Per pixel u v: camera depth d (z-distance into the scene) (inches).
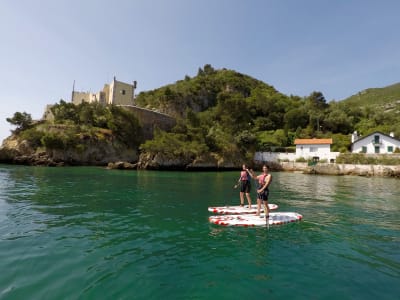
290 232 309.0
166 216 384.2
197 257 228.1
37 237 270.8
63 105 1983.3
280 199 568.1
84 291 164.7
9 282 173.9
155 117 2142.0
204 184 850.1
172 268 203.8
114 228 314.0
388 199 581.3
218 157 1758.1
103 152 1754.4
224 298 161.2
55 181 791.7
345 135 2319.1
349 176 1423.5
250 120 2783.0
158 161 1561.3
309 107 2999.5
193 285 176.9
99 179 893.8
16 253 225.6
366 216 401.7
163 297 160.2
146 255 229.9
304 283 183.0
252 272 199.5
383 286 180.2
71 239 267.4
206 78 3951.8
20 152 1603.1
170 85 3816.4
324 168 1518.2
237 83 3880.4
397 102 4640.8
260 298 162.2
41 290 164.6
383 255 238.5
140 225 331.0
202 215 394.3
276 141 2247.8
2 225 313.7
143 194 597.3
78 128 1744.6
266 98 3181.6
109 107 1942.7
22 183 719.1
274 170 1891.0
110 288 169.6
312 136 2374.5
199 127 2076.8
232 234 299.0
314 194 656.4
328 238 287.0
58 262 208.5
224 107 2539.4
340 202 533.3
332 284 181.9
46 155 1588.3
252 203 512.1
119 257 223.5
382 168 1424.7
